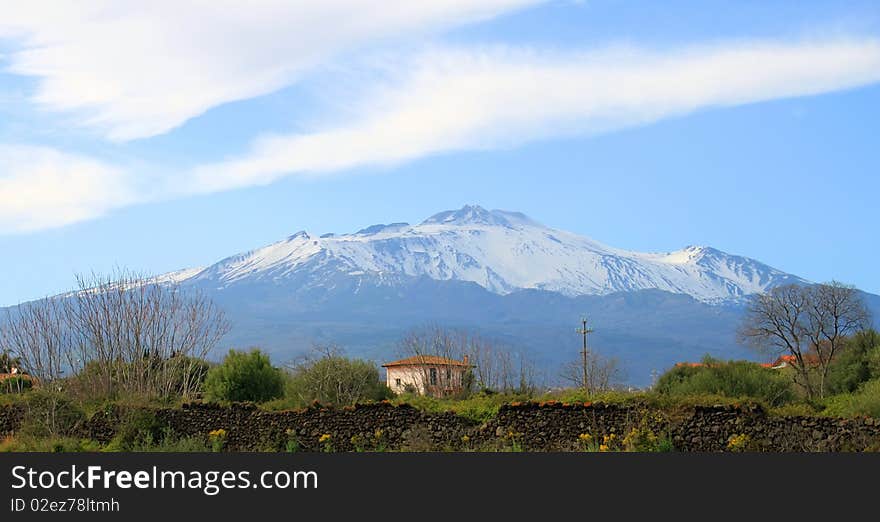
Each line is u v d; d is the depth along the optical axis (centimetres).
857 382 6353
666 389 5791
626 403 3691
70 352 6059
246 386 5456
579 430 3694
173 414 4366
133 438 4275
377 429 4012
